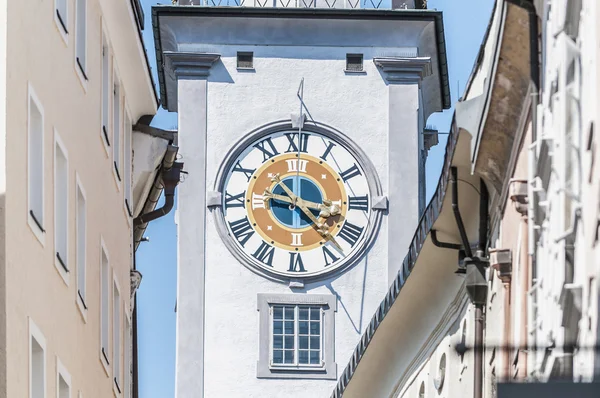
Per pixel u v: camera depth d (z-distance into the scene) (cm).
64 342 3105
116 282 3847
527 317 2581
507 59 2553
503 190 2803
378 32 6003
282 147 5941
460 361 3152
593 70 2120
